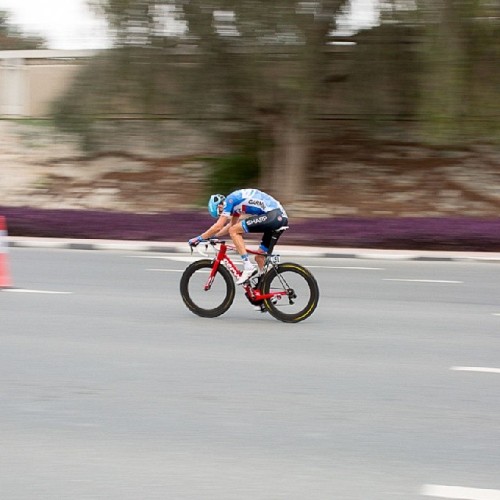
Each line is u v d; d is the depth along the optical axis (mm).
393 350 17688
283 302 20672
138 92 49594
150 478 10289
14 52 70500
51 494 9820
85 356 16781
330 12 46562
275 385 14633
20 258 34625
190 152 61188
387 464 10828
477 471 10617
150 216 44500
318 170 56688
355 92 50781
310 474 10453
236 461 10891
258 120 52688
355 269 32469
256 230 20391
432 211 51406
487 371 15852
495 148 57656
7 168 60188
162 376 15203
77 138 58312
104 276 29125
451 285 28203
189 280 21266
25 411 13031
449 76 44938
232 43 47469
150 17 47656
